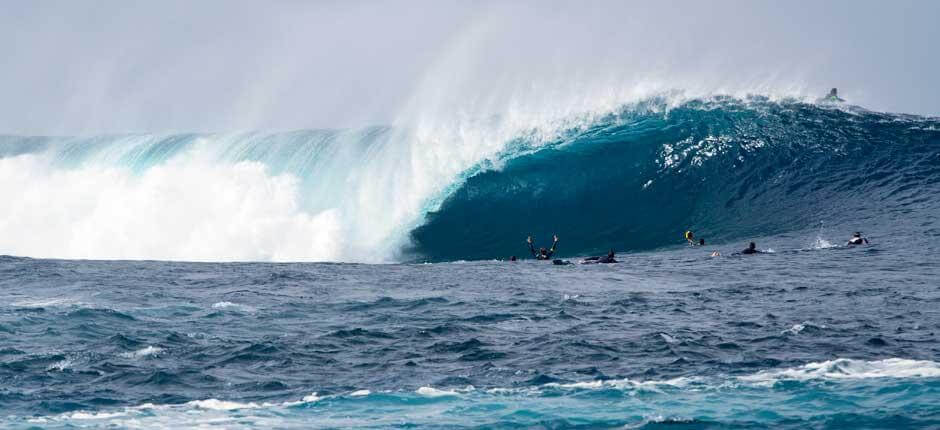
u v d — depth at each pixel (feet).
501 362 131.64
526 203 367.04
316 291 211.82
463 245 352.08
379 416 106.01
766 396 109.60
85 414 106.93
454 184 378.94
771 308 178.60
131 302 192.24
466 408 108.47
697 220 347.36
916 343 138.62
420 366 130.41
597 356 134.21
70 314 170.91
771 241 314.14
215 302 192.75
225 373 126.72
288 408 109.60
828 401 106.11
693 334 149.69
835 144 379.35
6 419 104.73
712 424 99.76
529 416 104.83
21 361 132.26
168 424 103.40
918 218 322.75
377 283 229.25
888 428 95.91
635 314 173.78
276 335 154.10
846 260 263.29
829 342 140.36
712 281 226.58
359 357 136.67
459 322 165.48
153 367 129.39
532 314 174.70
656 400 109.70
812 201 347.56
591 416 104.12
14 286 221.46
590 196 366.22
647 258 295.28
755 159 373.40
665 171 372.58
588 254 334.65
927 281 217.15
